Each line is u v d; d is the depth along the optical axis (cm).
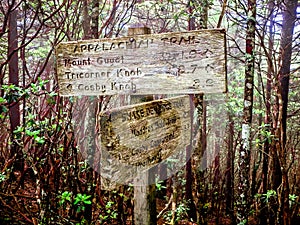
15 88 293
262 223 530
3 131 469
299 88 832
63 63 192
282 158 416
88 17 414
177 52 178
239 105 679
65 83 193
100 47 187
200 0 437
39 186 297
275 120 444
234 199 623
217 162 709
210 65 174
